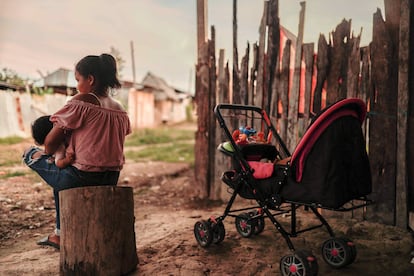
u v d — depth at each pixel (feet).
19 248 11.33
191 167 27.14
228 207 10.78
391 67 12.41
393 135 12.50
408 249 10.66
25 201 16.66
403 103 12.14
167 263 9.78
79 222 8.57
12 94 47.29
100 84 9.70
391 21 12.32
